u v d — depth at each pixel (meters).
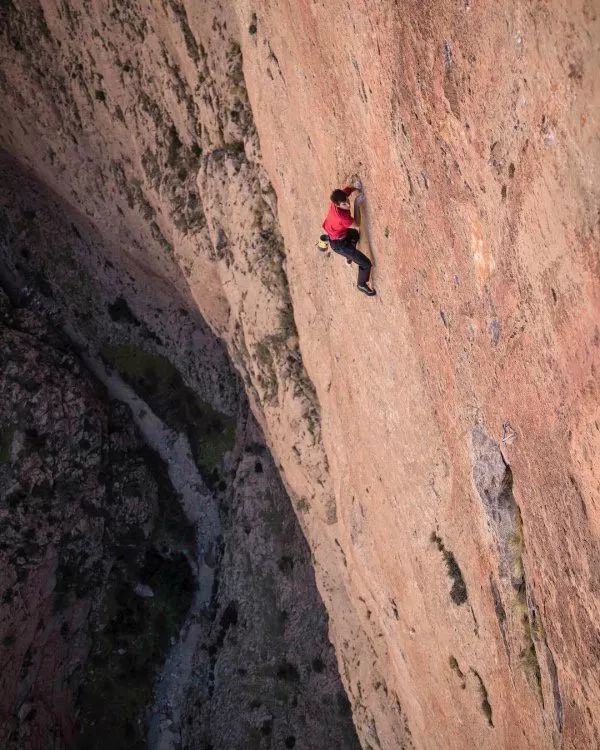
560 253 5.93
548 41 5.30
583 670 7.48
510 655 9.73
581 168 5.32
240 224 19.61
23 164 31.36
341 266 13.19
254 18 15.25
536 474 7.59
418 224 8.95
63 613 32.72
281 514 31.20
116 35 22.89
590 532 6.66
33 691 31.84
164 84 22.22
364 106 9.60
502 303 7.33
